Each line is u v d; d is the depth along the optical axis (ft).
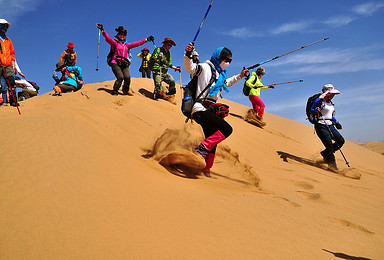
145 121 26.27
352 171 27.99
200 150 16.29
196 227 9.16
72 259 6.72
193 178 15.69
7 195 8.90
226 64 16.92
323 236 10.77
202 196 12.30
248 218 10.89
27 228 7.56
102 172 12.05
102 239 7.56
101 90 33.01
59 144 14.08
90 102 27.45
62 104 25.77
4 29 26.48
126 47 31.86
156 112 29.84
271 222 11.02
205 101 16.63
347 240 10.87
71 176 10.94
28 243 7.03
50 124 17.19
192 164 16.31
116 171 12.60
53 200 9.05
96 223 8.25
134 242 7.66
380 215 15.66
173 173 15.58
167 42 35.42
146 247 7.54
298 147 36.76
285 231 10.46
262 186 17.46
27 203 8.66
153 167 15.14
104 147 15.56
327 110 29.22
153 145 18.78
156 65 35.12
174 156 15.78
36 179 10.14
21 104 26.03
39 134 15.06
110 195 10.18
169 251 7.54
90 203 9.32
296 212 12.98
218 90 16.84
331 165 28.73
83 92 31.27
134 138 20.25
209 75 16.46
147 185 12.00
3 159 11.28
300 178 21.84
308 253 9.05
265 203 13.43
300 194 17.39
